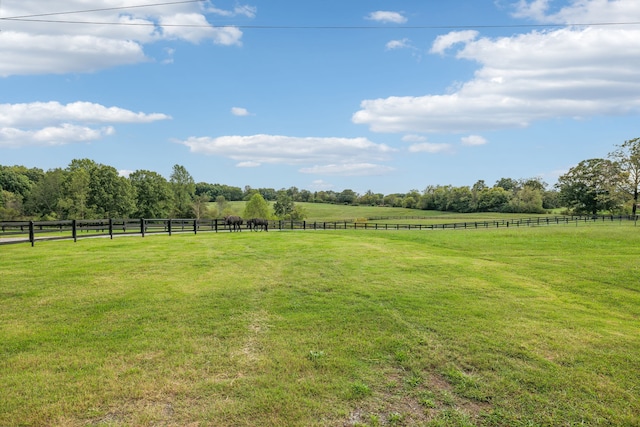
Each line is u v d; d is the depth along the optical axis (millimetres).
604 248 19531
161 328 5938
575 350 5352
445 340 5645
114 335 5609
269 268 11195
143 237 19609
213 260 12344
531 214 82938
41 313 6496
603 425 3678
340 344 5441
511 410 3908
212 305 7199
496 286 9469
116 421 3592
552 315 7109
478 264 12977
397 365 4852
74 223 16250
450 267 11984
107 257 12125
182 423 3582
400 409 3896
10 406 3768
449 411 3879
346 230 32781
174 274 9930
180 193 72500
